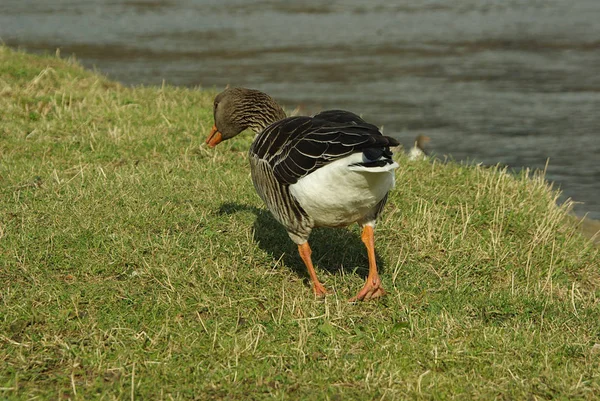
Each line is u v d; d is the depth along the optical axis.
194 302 9.52
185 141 16.11
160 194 12.63
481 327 9.19
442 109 29.27
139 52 40.03
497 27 50.53
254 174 10.16
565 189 19.84
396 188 13.77
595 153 23.25
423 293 10.20
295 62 38.44
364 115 28.19
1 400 7.50
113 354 8.36
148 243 10.88
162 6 61.38
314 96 30.98
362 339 8.89
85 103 18.41
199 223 11.69
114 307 9.35
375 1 66.00
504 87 33.16
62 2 62.12
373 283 9.79
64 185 12.88
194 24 51.94
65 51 39.53
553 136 25.28
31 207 11.88
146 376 7.95
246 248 11.01
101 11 57.28
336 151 8.42
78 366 8.12
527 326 9.35
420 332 8.98
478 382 7.96
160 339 8.68
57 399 7.59
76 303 9.31
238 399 7.60
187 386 7.79
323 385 7.85
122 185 13.00
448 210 13.31
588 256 12.47
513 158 22.72
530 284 11.01
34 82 19.69
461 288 10.50
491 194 14.00
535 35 46.84
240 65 37.19
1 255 10.38
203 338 8.70
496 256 11.64
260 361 8.30
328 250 11.36
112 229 11.24
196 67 36.28
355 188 8.58
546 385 7.88
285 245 11.37
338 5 63.38
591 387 7.90
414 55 40.81
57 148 15.38
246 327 9.11
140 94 20.22
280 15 57.34
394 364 8.24
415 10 60.19
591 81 34.19
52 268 10.20
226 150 15.72
